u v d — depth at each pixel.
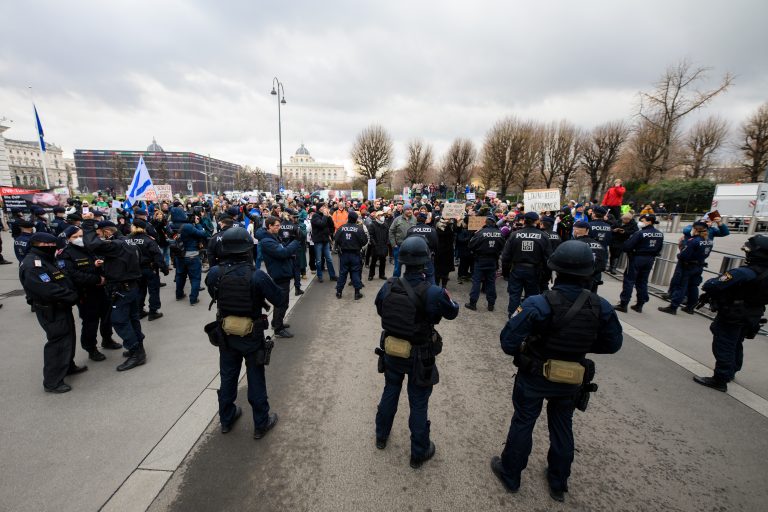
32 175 97.69
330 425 3.43
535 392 2.54
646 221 6.57
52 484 2.66
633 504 2.62
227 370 3.17
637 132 30.14
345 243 7.30
